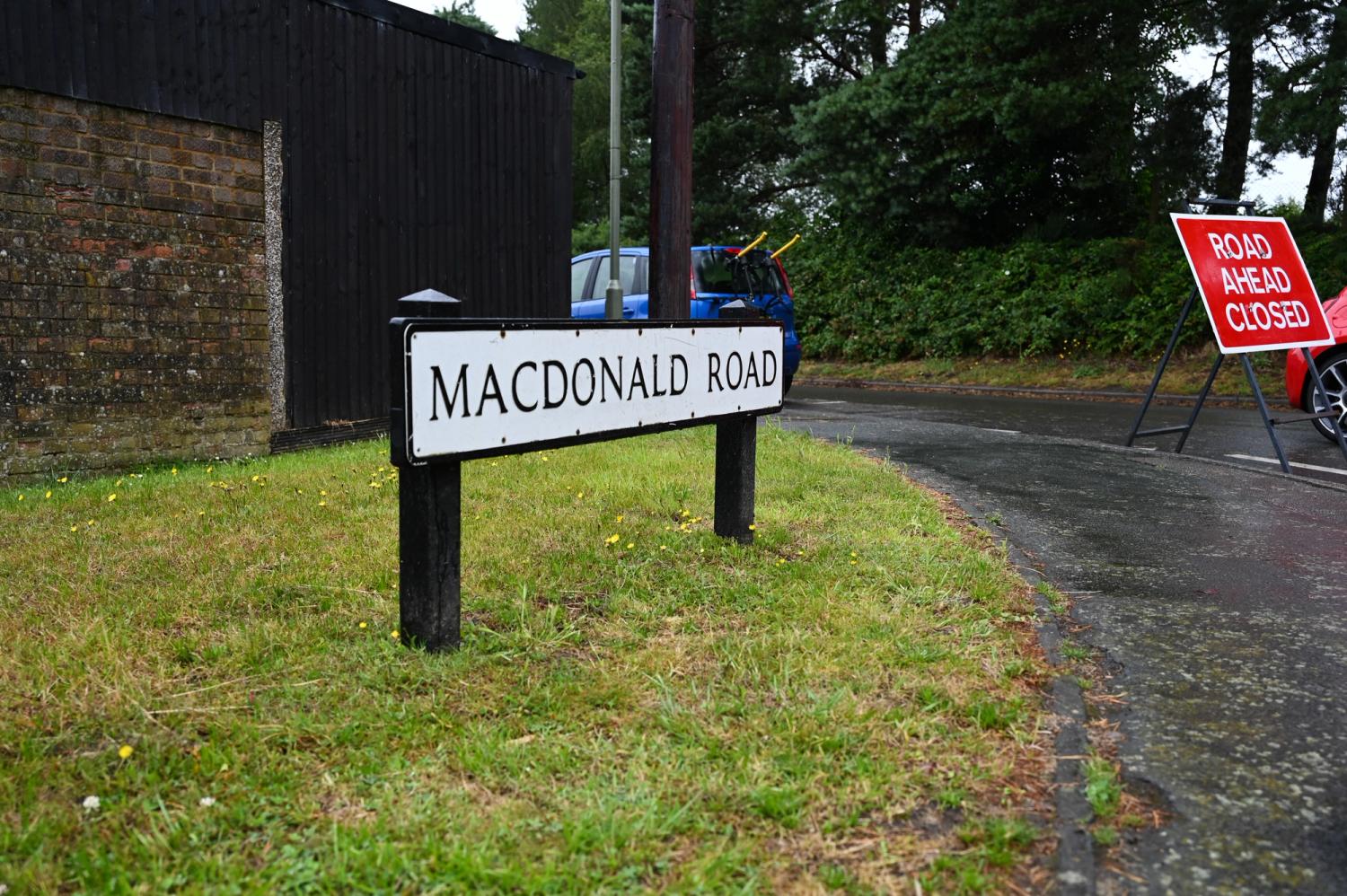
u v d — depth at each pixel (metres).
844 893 1.97
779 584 3.84
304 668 2.98
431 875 1.97
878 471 6.34
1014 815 2.25
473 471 6.02
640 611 3.53
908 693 2.85
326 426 8.14
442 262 8.97
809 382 18.33
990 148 17.28
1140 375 14.75
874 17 20.86
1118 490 6.24
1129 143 16.73
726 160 25.95
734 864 2.03
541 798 2.28
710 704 2.73
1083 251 17.25
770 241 23.30
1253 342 7.45
